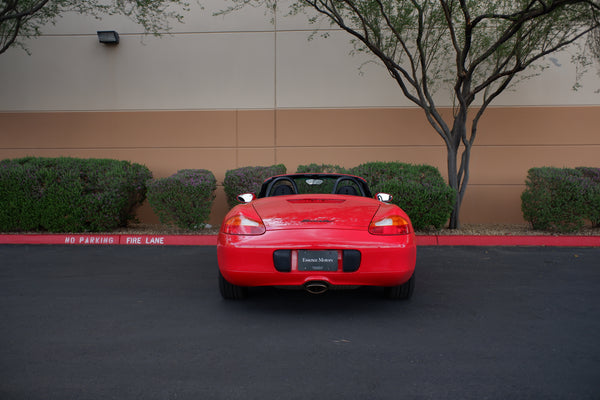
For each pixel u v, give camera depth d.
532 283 4.91
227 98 10.52
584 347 3.03
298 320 3.62
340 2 8.46
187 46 10.55
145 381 2.51
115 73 10.55
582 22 8.36
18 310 3.88
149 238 7.88
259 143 10.49
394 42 9.27
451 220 8.93
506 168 10.21
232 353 2.92
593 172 8.87
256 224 3.66
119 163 8.95
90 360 2.80
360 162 10.39
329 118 10.42
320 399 2.30
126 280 5.07
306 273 3.54
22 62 10.59
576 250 7.06
